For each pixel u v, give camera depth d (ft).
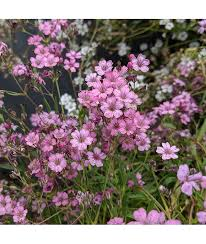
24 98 0.62
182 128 0.61
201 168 0.49
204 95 0.60
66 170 0.43
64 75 0.64
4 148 0.44
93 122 0.42
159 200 0.48
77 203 0.44
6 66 0.48
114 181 0.46
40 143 0.43
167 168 0.49
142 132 0.43
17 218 0.42
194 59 0.66
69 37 0.54
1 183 0.49
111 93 0.41
